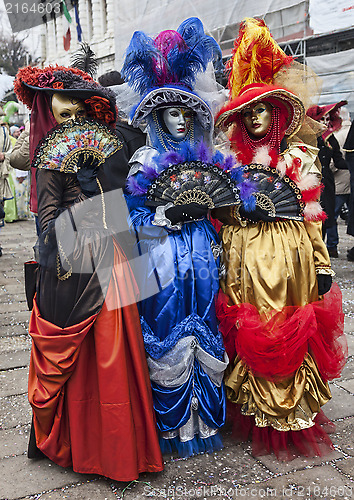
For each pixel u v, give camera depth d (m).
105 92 2.20
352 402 2.96
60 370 2.15
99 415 2.22
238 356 2.52
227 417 2.72
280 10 6.45
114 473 2.18
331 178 6.18
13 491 2.20
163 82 2.40
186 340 2.35
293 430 2.43
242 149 2.55
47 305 2.23
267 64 2.49
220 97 2.56
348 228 6.26
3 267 6.33
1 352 3.78
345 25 6.55
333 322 2.54
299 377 2.48
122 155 2.42
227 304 2.50
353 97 7.09
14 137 7.48
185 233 2.44
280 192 2.42
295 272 2.45
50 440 2.26
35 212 2.33
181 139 2.49
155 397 2.40
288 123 2.51
